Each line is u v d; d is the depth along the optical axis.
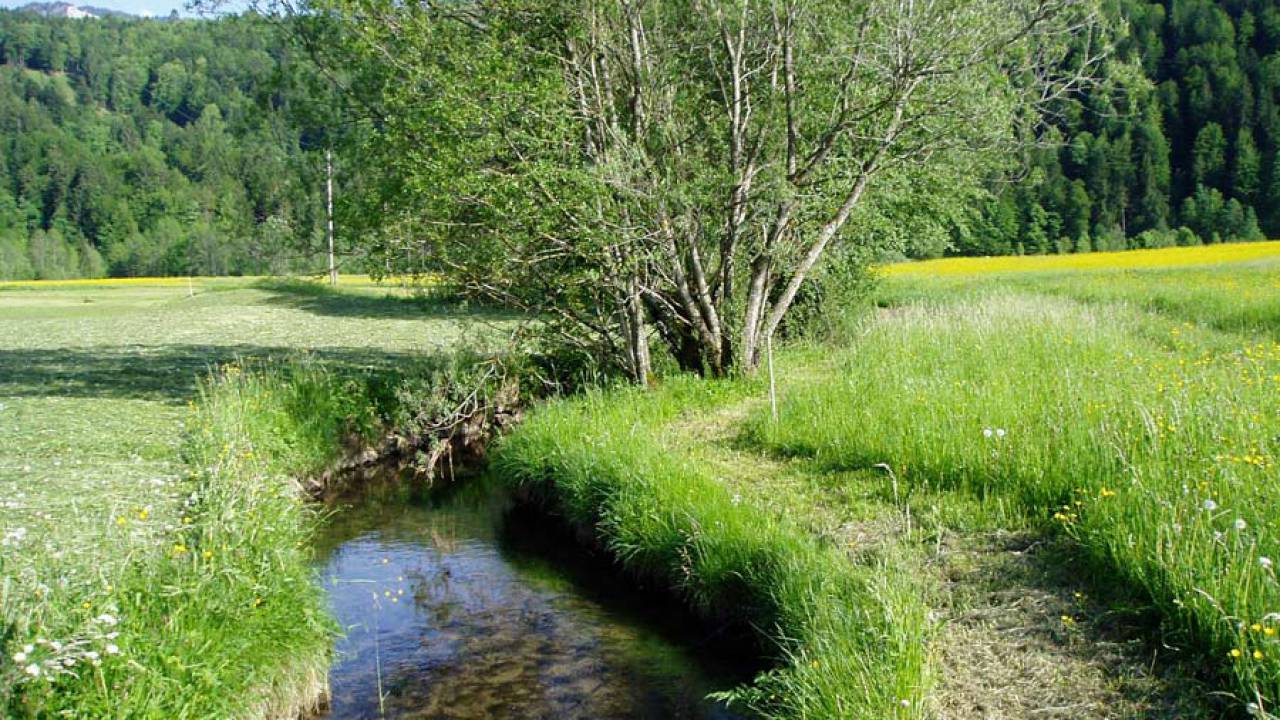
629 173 13.36
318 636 7.06
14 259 89.19
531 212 13.41
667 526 8.79
